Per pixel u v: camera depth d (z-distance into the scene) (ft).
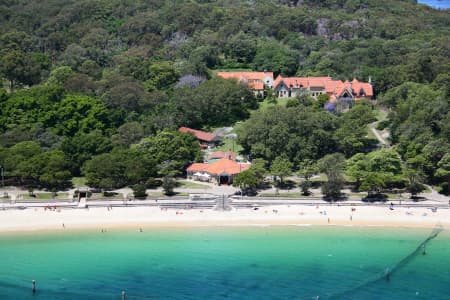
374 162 555.69
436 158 570.87
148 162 580.30
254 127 625.41
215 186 583.58
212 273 406.82
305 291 380.37
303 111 644.27
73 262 424.87
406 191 560.61
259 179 560.20
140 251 444.96
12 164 568.82
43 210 520.01
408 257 433.89
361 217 513.04
